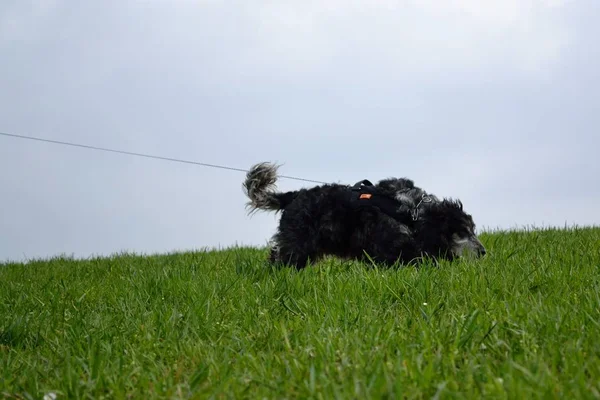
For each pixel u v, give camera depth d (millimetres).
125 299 3027
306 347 2242
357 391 1639
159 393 1899
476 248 3555
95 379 2080
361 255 3627
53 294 3240
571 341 2098
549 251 3502
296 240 3600
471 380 1754
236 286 3160
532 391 1613
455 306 2662
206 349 2342
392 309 2666
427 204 3600
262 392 1818
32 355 2520
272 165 3832
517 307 2469
